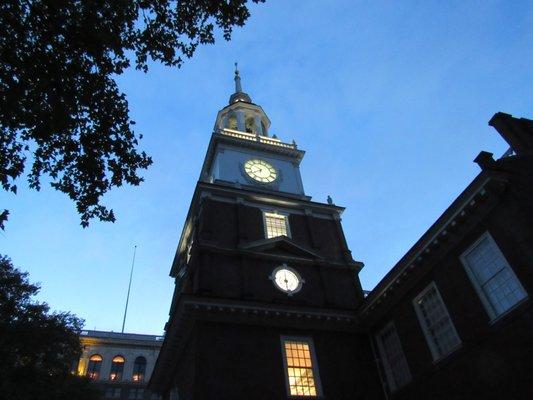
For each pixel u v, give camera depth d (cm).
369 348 2727
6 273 3167
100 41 1436
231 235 3067
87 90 1484
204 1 1535
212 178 3847
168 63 1591
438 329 2259
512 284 1898
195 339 2444
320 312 2714
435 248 2269
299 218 3412
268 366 2445
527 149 1975
